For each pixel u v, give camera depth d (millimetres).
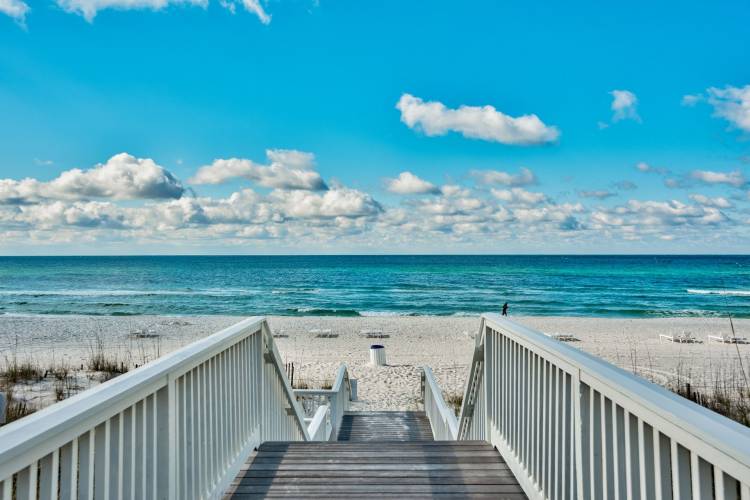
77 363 15961
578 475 2260
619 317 33781
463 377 15086
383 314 35750
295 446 4191
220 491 3111
